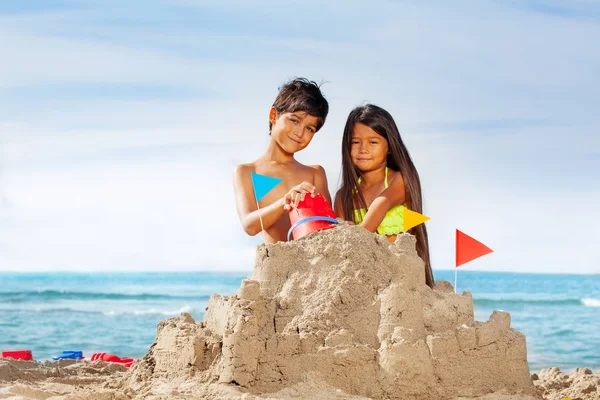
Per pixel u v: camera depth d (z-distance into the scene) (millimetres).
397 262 5973
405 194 7109
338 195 7320
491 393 5680
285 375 5430
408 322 5656
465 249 6828
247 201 6898
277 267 5973
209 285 41812
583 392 8023
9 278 46031
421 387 5438
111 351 18375
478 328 5773
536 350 18938
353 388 5387
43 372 7875
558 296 34875
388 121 7125
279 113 7102
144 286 41125
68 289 39562
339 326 5637
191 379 5602
